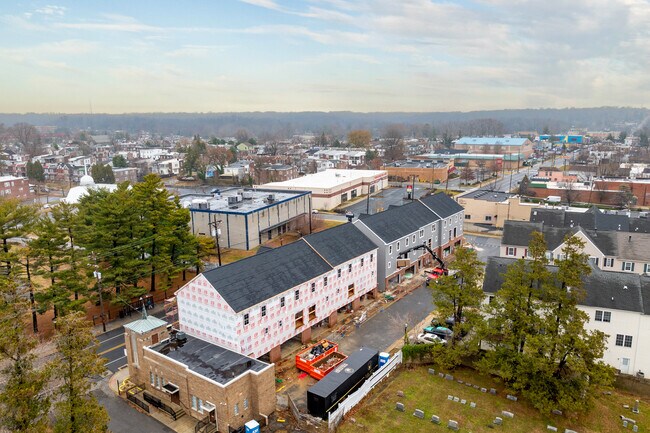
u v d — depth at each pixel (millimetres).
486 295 45656
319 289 47562
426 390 38938
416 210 71625
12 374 26234
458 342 42156
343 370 38156
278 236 88188
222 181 168500
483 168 175875
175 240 57500
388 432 33406
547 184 128875
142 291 53531
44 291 48500
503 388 39281
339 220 102375
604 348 34219
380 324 51094
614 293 41750
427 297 58625
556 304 36875
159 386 37625
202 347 38469
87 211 66562
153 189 58250
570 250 36562
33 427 25203
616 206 114125
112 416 35500
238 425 33656
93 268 50781
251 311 39438
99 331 49562
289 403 36469
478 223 99500
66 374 27031
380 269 59594
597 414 36094
